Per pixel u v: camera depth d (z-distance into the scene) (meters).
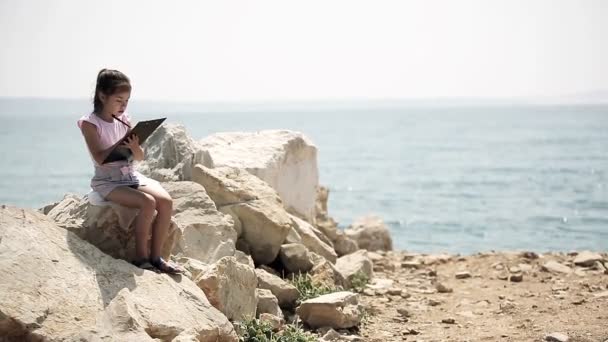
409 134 125.44
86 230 6.24
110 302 5.38
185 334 5.36
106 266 5.80
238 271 6.97
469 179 48.12
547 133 116.69
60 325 5.07
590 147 80.12
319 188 14.38
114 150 5.78
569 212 30.91
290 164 11.34
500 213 31.14
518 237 24.77
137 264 6.18
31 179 48.25
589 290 9.74
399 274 11.41
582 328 7.65
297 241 9.56
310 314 7.58
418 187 43.84
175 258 7.19
